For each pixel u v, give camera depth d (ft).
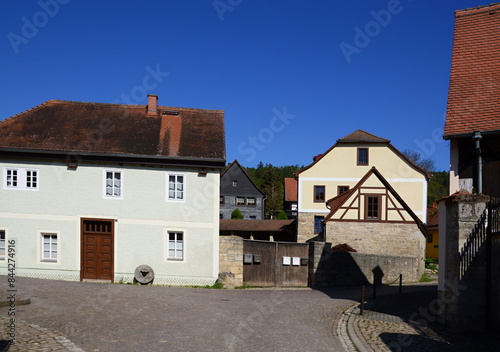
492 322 32.48
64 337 26.08
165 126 71.36
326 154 117.19
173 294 48.14
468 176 39.99
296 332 31.40
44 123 68.28
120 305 37.93
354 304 46.44
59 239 61.26
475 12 51.21
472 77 44.80
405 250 87.10
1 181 61.05
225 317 35.42
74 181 61.82
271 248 67.56
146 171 62.85
